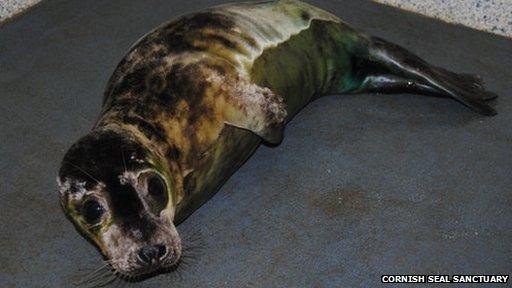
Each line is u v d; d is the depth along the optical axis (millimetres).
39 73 1687
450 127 1482
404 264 1267
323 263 1280
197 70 1292
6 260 1329
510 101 1526
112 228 1144
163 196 1191
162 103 1272
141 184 1163
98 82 1647
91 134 1206
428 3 1738
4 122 1577
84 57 1717
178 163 1265
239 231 1341
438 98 1545
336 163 1435
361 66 1523
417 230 1312
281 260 1290
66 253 1334
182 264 1296
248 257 1301
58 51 1742
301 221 1345
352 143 1467
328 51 1475
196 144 1280
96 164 1158
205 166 1301
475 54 1640
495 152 1428
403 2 1769
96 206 1146
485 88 1551
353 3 1803
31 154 1505
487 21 1688
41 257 1331
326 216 1349
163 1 1862
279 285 1257
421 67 1494
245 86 1308
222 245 1322
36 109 1600
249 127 1314
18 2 1858
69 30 1800
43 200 1421
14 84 1665
